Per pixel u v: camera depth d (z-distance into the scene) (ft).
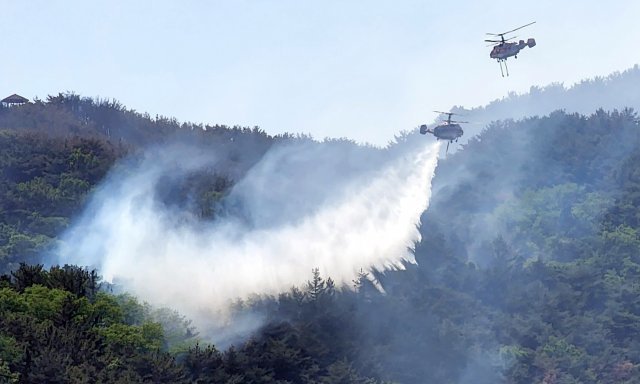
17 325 423.64
